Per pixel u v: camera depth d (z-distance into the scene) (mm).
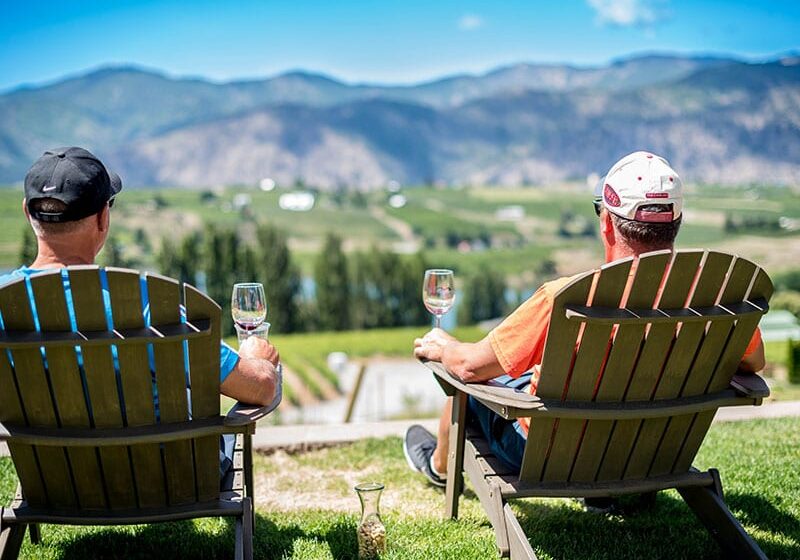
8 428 2594
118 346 2484
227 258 64250
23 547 3312
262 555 3277
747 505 3785
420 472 4250
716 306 2766
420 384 39406
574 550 3311
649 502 3807
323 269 90938
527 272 186625
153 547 3328
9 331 2443
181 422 2664
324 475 4543
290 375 39875
